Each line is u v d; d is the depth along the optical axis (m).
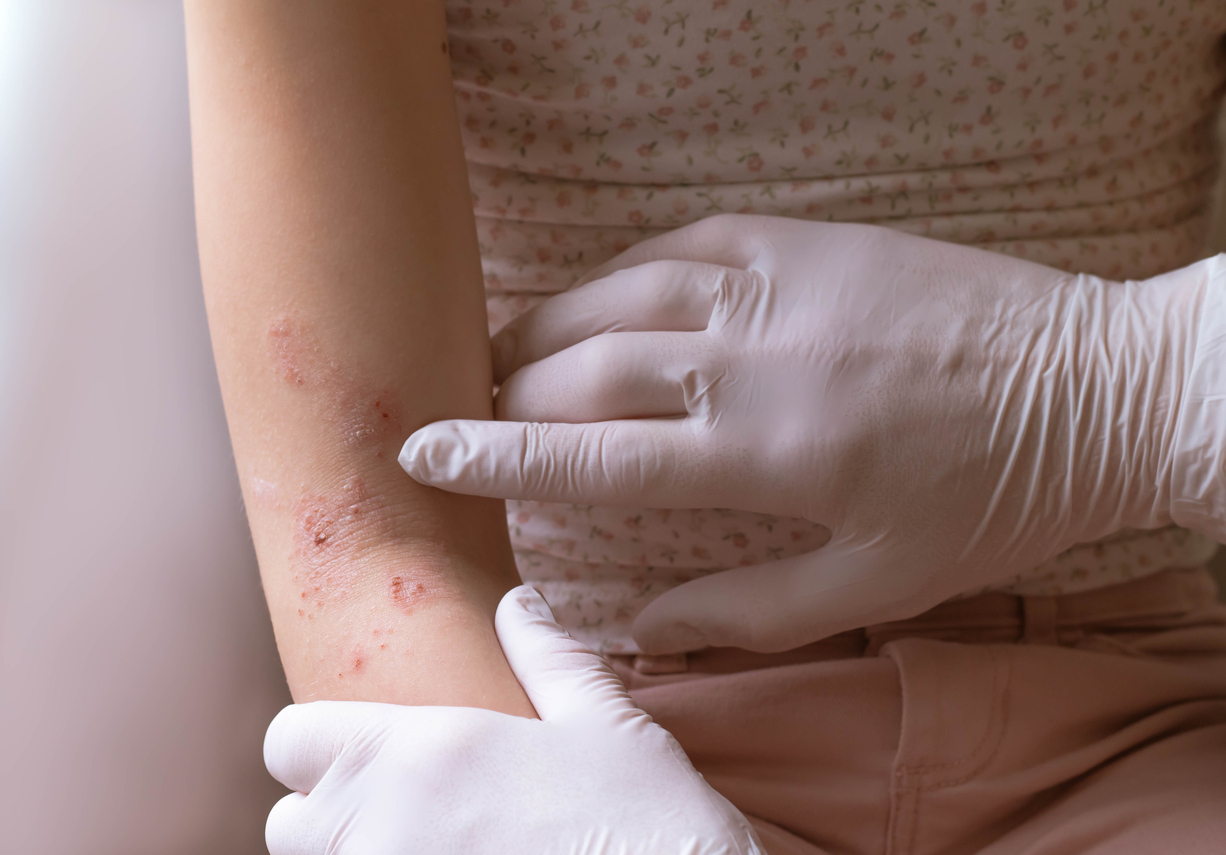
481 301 0.64
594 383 0.64
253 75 0.62
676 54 0.66
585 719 0.60
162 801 0.69
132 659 0.68
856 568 0.65
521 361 0.66
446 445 0.62
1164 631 0.70
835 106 0.67
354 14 0.62
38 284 0.68
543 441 0.63
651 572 0.68
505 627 0.61
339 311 0.62
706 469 0.64
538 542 0.68
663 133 0.67
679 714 0.66
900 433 0.64
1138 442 0.64
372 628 0.61
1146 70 0.67
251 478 0.62
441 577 0.62
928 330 0.65
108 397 0.68
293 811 0.60
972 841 0.66
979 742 0.65
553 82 0.66
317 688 0.61
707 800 0.59
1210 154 0.72
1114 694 0.67
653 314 0.66
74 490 0.68
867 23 0.66
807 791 0.65
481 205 0.68
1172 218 0.71
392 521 0.62
